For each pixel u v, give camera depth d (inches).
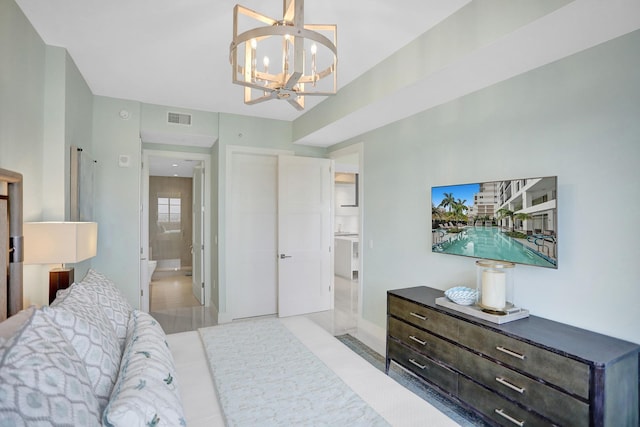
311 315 181.2
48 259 79.8
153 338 60.8
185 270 336.5
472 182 105.0
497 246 95.4
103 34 93.5
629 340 70.3
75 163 106.9
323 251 188.2
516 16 67.9
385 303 145.2
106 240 144.1
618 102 71.6
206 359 76.2
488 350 81.3
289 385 62.6
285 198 177.2
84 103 126.0
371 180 154.3
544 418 69.0
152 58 108.5
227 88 135.4
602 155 74.2
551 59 81.7
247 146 175.3
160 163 258.8
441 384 94.6
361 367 72.6
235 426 49.9
